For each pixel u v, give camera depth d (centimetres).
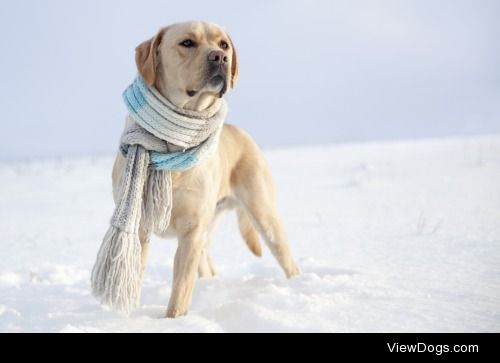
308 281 394
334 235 626
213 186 374
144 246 371
